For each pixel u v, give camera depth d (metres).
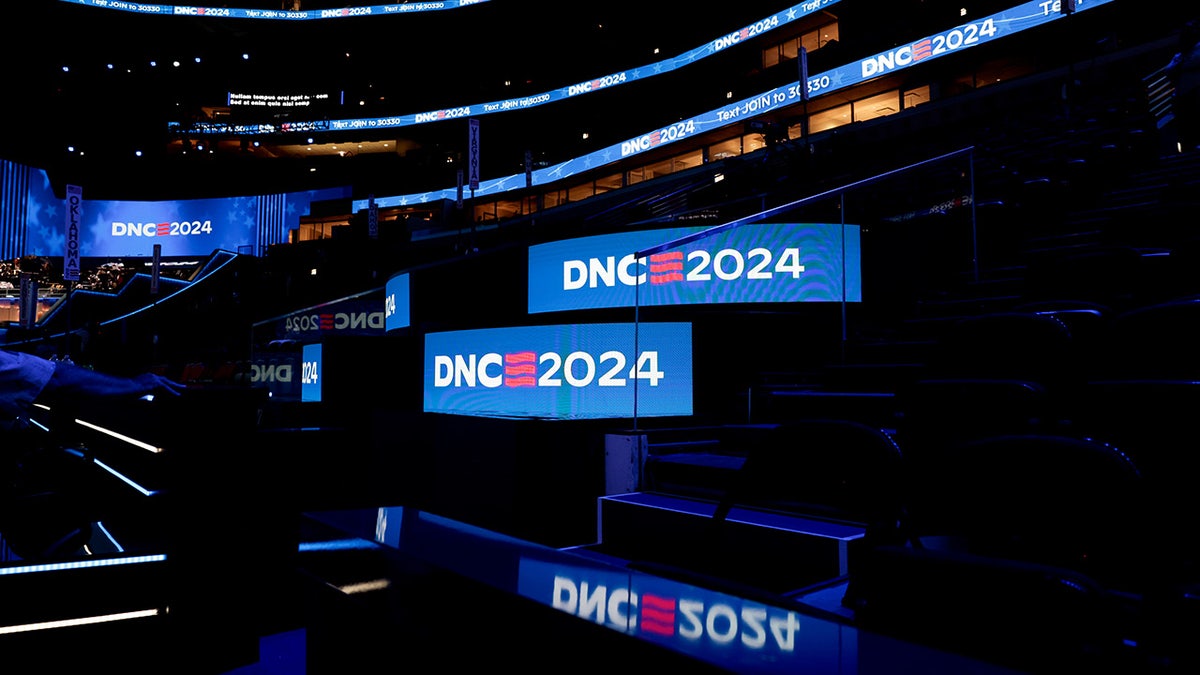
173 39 31.39
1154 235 4.11
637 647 0.59
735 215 8.77
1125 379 2.13
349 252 20.75
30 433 4.31
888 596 1.04
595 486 4.36
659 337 4.79
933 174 8.13
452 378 5.71
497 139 31.08
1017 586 0.90
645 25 27.70
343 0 31.84
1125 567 1.29
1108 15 13.81
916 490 1.49
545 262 6.04
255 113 33.47
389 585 1.02
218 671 2.58
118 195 32.56
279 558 2.84
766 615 0.66
